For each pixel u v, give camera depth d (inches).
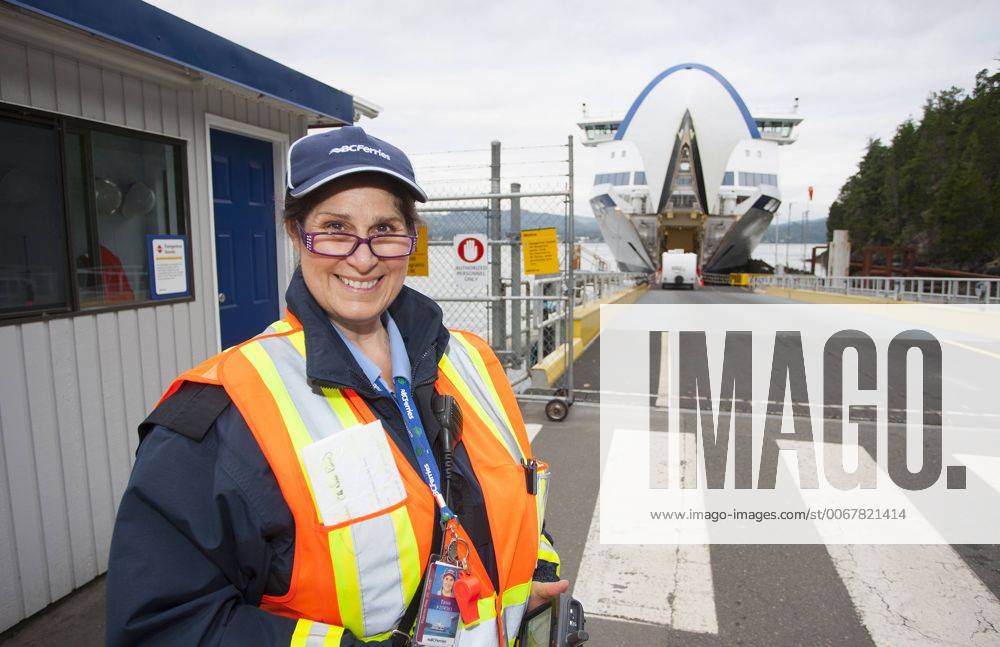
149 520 36.9
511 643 46.4
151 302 135.9
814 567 141.5
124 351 129.2
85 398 120.4
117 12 104.9
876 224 2524.6
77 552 120.0
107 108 122.7
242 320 170.1
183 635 36.3
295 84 157.6
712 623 120.7
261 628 37.7
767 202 2137.1
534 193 265.1
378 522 39.5
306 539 38.2
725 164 2087.8
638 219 2191.2
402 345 51.8
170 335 141.6
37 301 111.1
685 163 2121.1
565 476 197.3
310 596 38.9
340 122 191.6
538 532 50.6
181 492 36.9
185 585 36.9
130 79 128.2
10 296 106.4
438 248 285.6
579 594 131.3
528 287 331.0
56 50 111.3
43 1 92.5
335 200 44.1
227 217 163.9
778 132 2503.7
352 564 38.7
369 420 43.3
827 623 120.6
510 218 289.1
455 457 46.7
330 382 41.9
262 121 170.4
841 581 135.8
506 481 48.3
